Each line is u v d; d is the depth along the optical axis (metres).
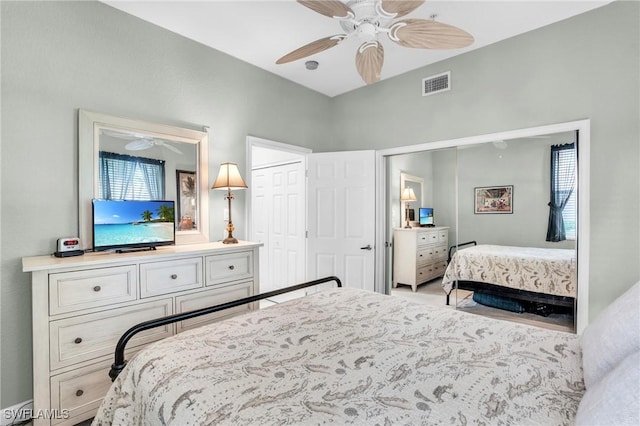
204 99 2.81
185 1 2.22
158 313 2.07
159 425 0.91
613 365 0.85
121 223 2.14
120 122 2.28
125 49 2.33
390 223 3.68
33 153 1.94
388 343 1.27
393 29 1.67
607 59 2.28
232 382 0.98
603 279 2.30
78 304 1.75
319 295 1.95
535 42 2.59
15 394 1.88
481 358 1.14
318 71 3.35
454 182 3.21
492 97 2.82
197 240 2.71
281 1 2.23
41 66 1.97
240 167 3.08
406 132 3.40
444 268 3.30
